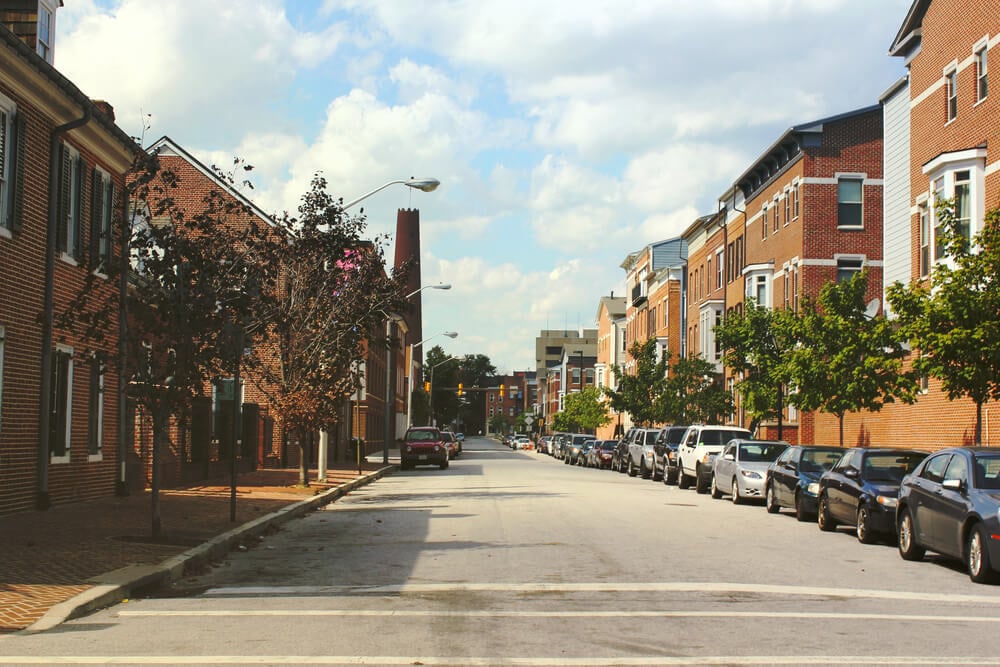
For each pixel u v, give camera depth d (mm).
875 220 40969
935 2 28203
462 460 69250
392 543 16344
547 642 8555
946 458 14328
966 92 26375
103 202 22359
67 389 20281
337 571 13102
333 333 28266
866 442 34250
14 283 17844
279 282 28703
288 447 43562
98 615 9844
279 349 28109
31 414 18531
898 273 31438
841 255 40750
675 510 23422
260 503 22297
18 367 18000
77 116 19875
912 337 18469
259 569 13359
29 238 18469
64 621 9406
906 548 14883
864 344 25672
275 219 27906
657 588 11648
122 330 15945
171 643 8492
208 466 29984
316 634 8906
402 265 29516
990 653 8211
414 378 123062
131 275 15750
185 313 14906
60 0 21828
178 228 16203
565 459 65375
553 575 12664
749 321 32688
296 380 27953
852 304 27031
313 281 27875
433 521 20281
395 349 29984
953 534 13180
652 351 57500
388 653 8109
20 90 17844
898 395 25812
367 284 28625
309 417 27281
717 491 28297
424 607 10336
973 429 25250
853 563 14383
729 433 32344
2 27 16062
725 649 8305
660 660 7879
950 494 13453
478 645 8430
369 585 11883
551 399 161750
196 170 40688
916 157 29266
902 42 29906
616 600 10805
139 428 25203
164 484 26031
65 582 10906
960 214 25906
